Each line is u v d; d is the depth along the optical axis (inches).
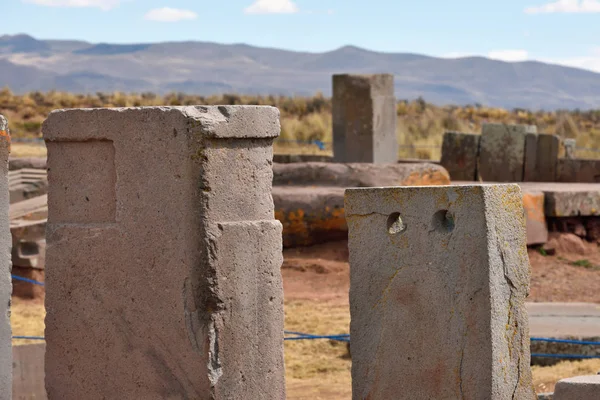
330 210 582.6
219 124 181.6
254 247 188.2
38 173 694.5
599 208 604.7
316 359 373.4
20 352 305.1
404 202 203.3
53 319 214.5
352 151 808.9
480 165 801.6
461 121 1491.1
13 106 1740.9
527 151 778.2
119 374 202.4
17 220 534.9
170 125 184.1
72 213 209.6
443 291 197.3
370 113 798.5
